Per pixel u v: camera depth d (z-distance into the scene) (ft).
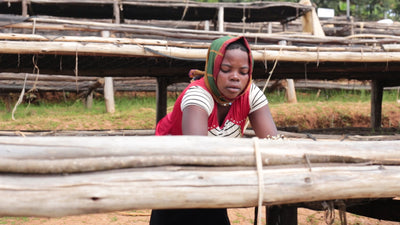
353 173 5.21
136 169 4.62
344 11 53.42
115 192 4.43
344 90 40.50
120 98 37.73
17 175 4.33
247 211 15.33
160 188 4.56
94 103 37.32
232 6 30.22
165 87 21.31
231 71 5.95
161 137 4.84
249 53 6.05
